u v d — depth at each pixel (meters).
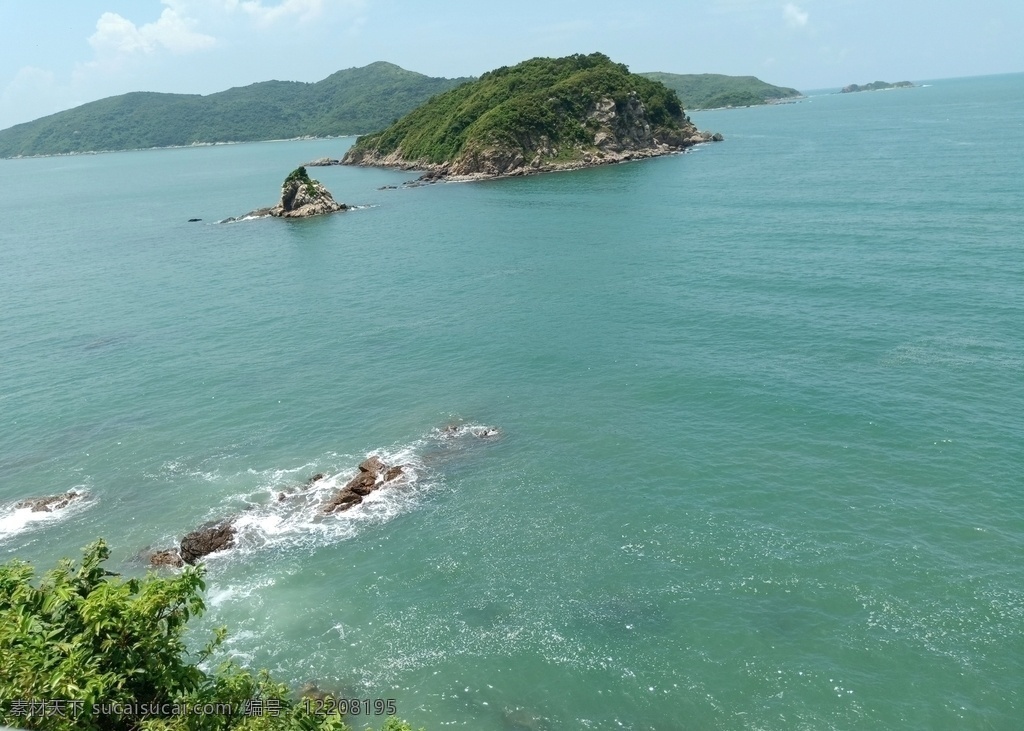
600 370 47.00
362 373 49.72
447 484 35.38
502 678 23.86
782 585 26.94
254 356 54.22
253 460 38.69
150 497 35.66
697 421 39.34
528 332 55.31
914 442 35.16
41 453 40.50
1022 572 26.45
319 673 24.36
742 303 56.72
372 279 76.44
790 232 78.44
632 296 61.56
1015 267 57.09
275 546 31.44
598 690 23.19
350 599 27.94
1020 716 21.22
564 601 27.08
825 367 43.94
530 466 36.44
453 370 49.16
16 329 64.06
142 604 13.60
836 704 22.02
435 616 26.75
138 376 51.19
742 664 23.69
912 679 22.64
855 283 58.06
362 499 34.31
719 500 32.28
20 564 15.45
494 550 30.23
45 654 12.76
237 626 26.73
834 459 34.53
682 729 21.69
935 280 56.38
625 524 31.23
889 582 26.56
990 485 31.36
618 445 37.72
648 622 25.77
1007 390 38.81
